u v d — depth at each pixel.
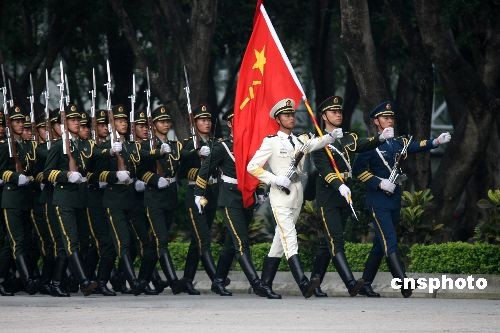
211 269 46.31
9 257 48.66
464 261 43.38
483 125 53.47
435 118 102.94
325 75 71.38
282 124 41.38
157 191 46.88
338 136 39.91
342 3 51.25
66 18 69.12
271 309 36.12
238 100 43.50
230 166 43.53
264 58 43.50
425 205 47.50
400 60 68.62
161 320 33.09
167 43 74.62
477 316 33.41
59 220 45.69
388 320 32.34
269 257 42.47
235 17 69.44
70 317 34.50
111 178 46.38
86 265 48.50
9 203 47.41
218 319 33.09
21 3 71.88
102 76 78.81
